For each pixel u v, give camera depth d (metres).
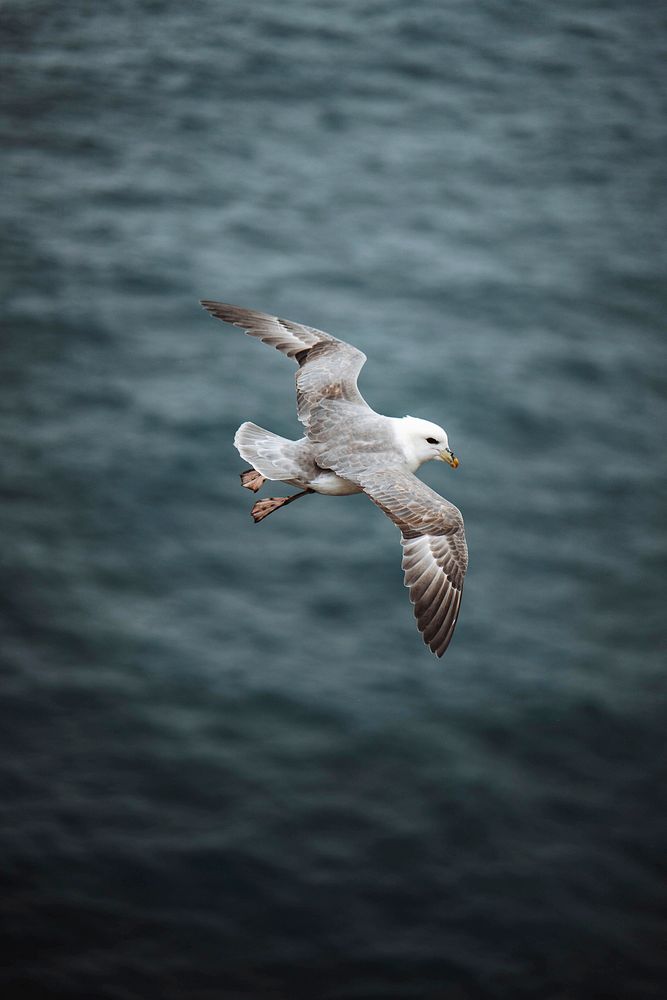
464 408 37.12
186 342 39.28
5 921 23.02
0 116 50.66
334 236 45.09
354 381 15.48
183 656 28.70
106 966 22.45
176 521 32.56
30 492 32.88
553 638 29.83
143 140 50.06
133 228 44.69
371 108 53.38
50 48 55.62
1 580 30.20
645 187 49.34
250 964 22.69
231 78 54.47
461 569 13.54
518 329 41.00
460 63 56.78
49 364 37.75
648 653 29.52
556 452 35.84
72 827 24.72
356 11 60.31
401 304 41.66
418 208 47.16
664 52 58.56
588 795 26.09
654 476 35.16
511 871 24.50
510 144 51.53
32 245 43.09
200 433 35.41
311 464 14.65
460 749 26.91
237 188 47.59
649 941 23.44
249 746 26.69
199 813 25.23
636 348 40.47
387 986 22.42
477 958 22.97
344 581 31.11
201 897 23.72
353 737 27.02
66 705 27.33
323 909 23.61
